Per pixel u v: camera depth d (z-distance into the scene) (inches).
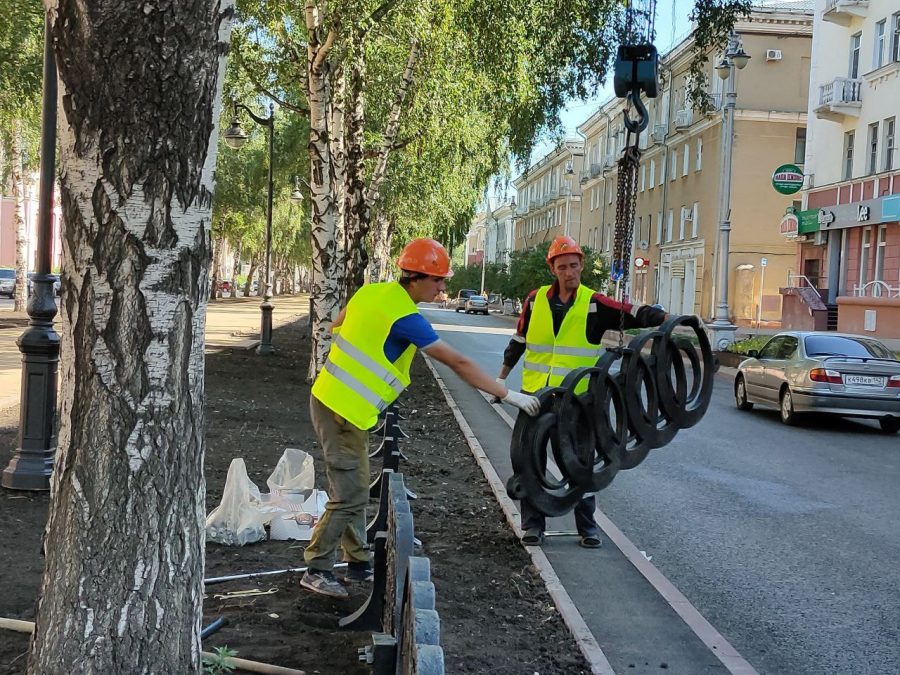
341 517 202.7
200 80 118.1
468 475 374.3
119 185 117.0
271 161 929.5
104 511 118.8
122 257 118.0
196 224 122.6
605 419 247.3
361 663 163.8
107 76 114.5
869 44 1310.3
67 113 117.1
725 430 575.2
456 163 913.5
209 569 217.6
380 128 834.8
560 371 257.6
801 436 561.0
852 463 460.4
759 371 663.8
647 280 2268.7
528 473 237.9
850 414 586.2
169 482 122.0
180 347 122.3
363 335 201.3
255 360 838.5
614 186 2539.4
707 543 289.7
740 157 1803.6
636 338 250.5
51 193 296.2
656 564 264.8
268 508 255.0
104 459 118.8
